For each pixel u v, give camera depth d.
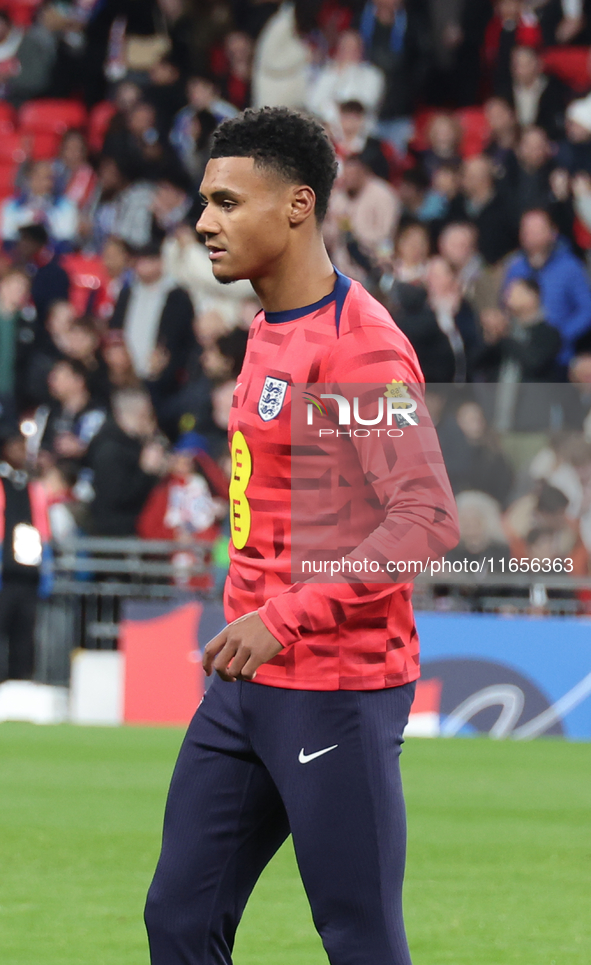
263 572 9.07
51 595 36.50
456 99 52.19
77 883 18.59
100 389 43.88
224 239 8.98
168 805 9.41
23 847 20.78
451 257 44.12
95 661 35.75
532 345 39.62
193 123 51.22
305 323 8.96
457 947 15.64
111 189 51.56
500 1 51.25
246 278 9.13
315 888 8.82
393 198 46.62
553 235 42.91
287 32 52.56
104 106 58.12
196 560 36.66
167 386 44.34
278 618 8.32
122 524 38.28
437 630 34.16
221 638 8.59
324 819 8.74
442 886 18.80
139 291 45.72
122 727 34.34
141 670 35.44
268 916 17.02
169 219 50.47
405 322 40.25
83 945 15.48
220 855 9.24
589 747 31.92
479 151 51.22
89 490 40.88
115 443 38.41
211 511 37.59
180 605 35.44
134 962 14.79
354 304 8.88
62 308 45.97
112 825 22.47
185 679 35.22
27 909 17.14
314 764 8.77
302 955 15.16
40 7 59.84
